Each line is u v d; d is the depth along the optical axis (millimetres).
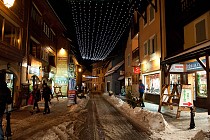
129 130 8867
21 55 16938
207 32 14898
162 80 19375
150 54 23328
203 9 14891
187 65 17719
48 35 28844
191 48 15875
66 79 34844
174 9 19719
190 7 16469
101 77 76875
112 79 49250
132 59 32594
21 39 17375
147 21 24750
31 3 19969
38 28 22828
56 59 34938
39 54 23688
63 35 35531
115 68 44875
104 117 12711
